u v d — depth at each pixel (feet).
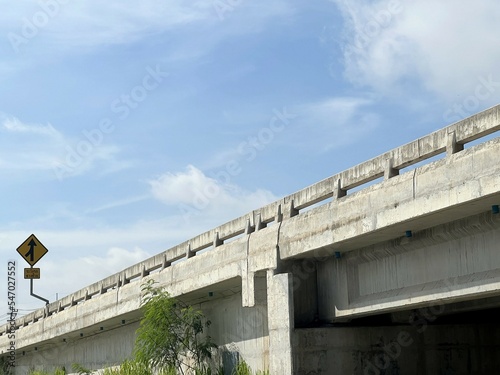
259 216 95.71
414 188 68.39
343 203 78.74
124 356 143.64
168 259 118.52
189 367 113.39
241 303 104.27
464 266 68.74
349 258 84.89
